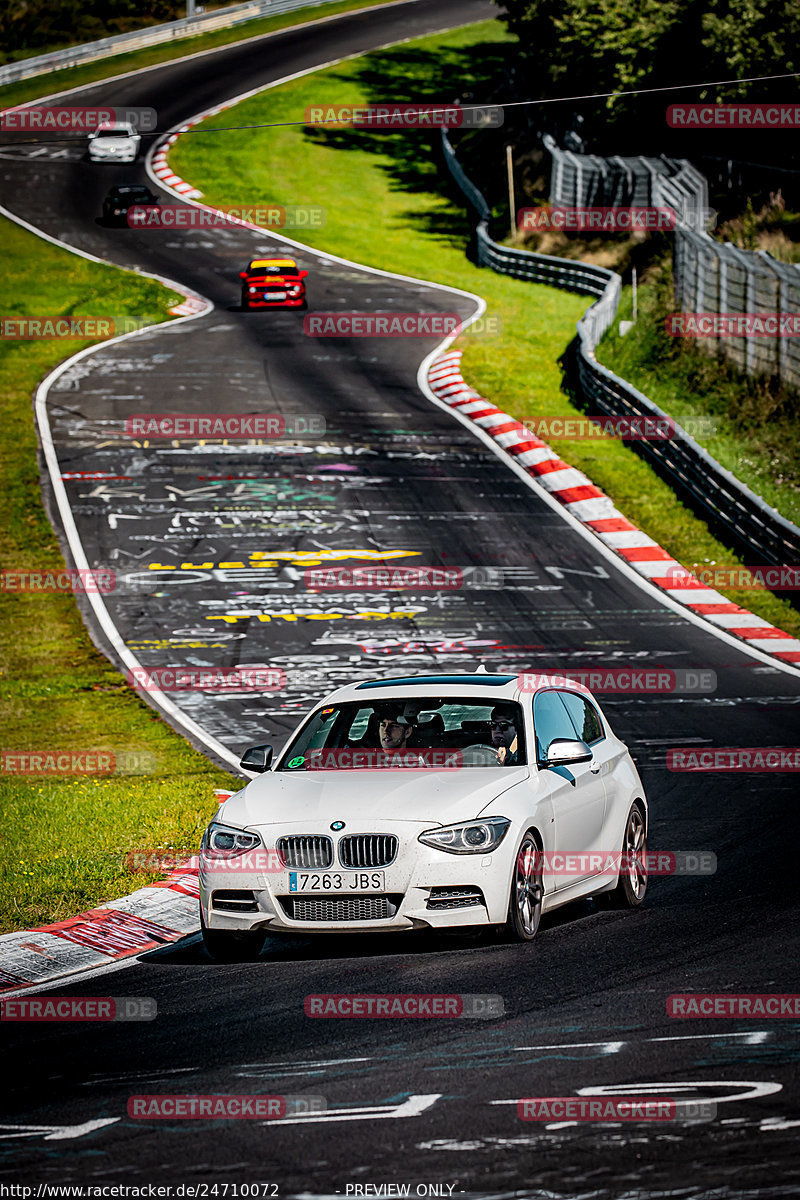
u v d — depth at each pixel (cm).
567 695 3953
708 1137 1967
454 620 8619
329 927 3209
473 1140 1994
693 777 5503
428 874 3181
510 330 17000
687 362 14025
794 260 16588
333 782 3444
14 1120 2183
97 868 4228
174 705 7119
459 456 12362
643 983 2877
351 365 15538
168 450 12475
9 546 10162
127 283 19238
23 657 8038
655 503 11038
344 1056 2448
